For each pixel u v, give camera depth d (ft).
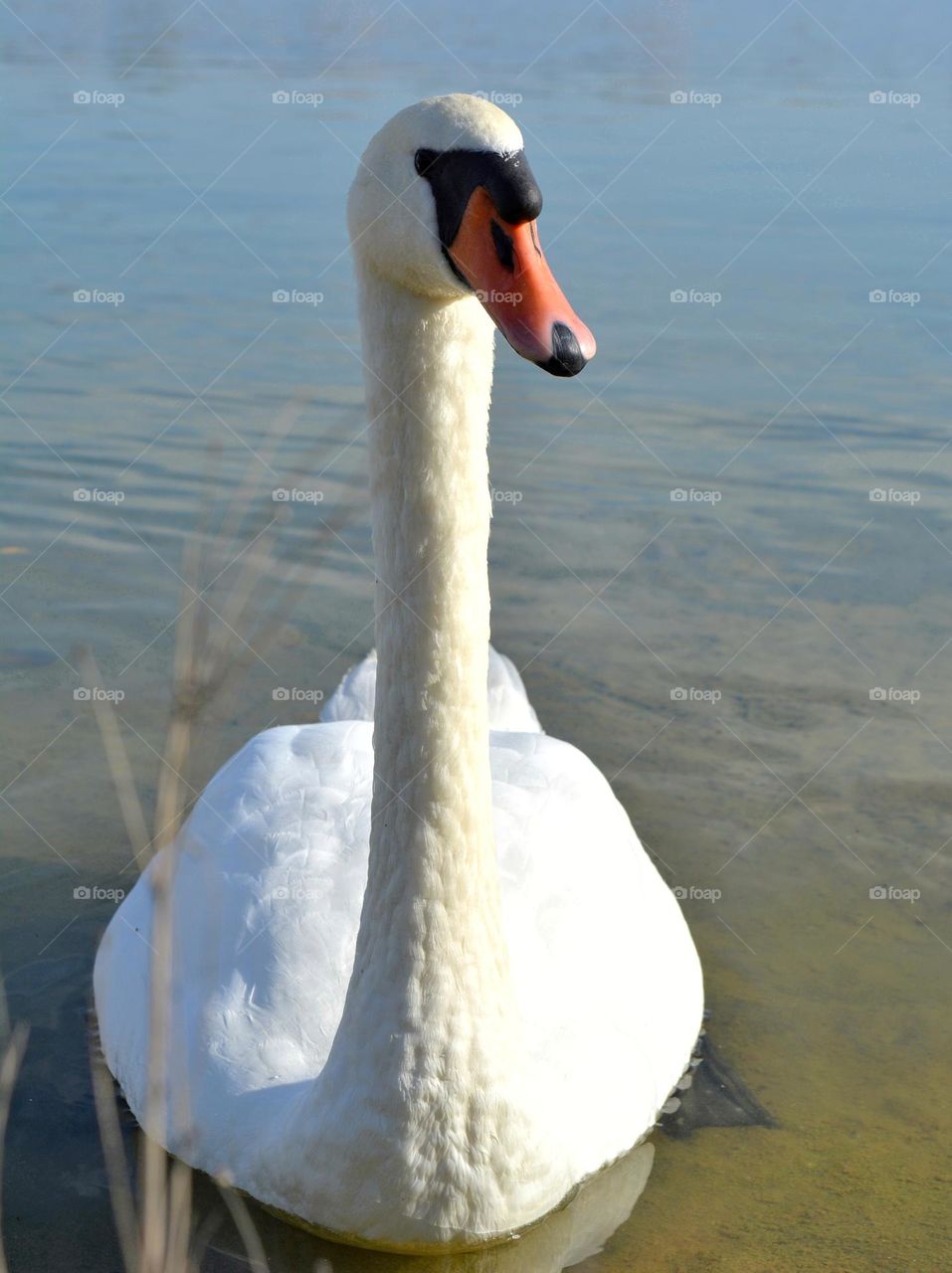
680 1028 16.07
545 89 58.75
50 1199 14.23
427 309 11.30
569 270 39.29
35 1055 16.43
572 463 30.42
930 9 80.12
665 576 26.78
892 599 26.05
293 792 16.40
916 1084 16.24
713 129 52.42
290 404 8.12
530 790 17.10
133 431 30.91
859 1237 13.84
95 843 20.47
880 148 50.39
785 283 38.24
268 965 14.60
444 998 12.32
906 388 33.12
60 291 37.55
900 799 21.36
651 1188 14.53
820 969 18.21
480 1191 12.66
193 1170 13.93
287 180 46.93
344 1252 13.17
